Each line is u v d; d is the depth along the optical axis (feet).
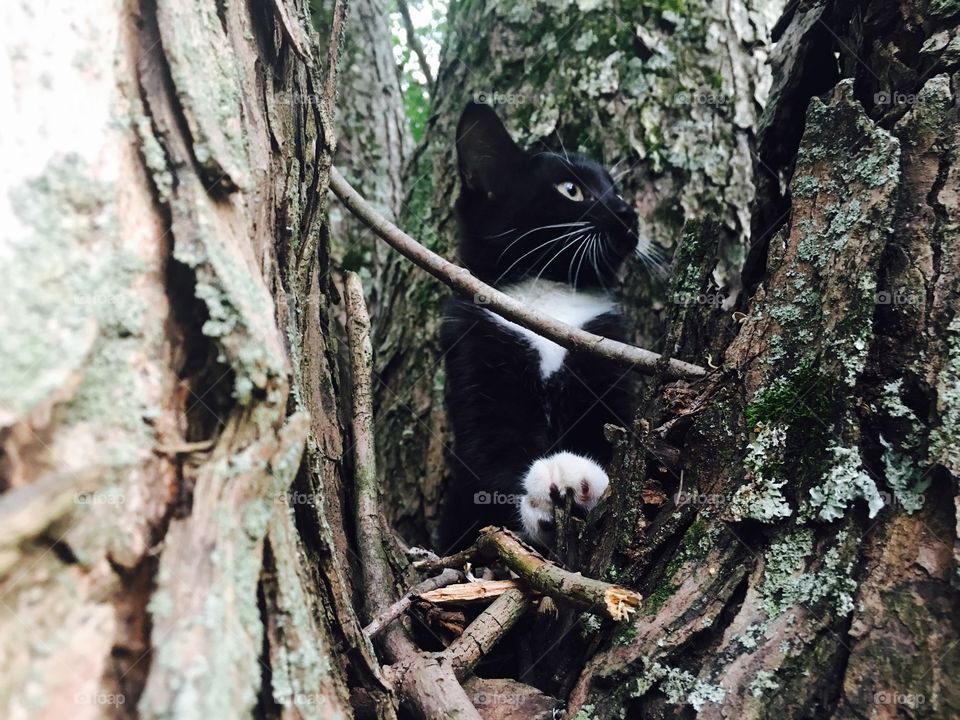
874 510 0.59
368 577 0.79
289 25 0.66
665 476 0.73
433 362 1.47
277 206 0.65
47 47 0.47
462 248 1.39
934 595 0.55
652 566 0.69
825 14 0.87
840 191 0.70
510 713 0.68
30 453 0.42
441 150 1.57
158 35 0.52
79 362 0.43
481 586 0.78
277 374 0.49
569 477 1.01
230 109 0.54
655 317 1.40
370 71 1.67
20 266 0.43
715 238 0.85
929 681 0.53
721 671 0.59
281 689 0.47
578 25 1.48
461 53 1.60
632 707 0.62
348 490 0.87
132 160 0.49
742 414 0.68
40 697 0.39
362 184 1.58
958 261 0.62
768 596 0.61
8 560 0.39
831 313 0.66
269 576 0.49
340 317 1.21
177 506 0.46
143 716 0.39
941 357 0.60
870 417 0.62
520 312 0.86
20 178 0.44
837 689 0.55
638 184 1.42
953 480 0.56
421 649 0.76
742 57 1.45
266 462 0.48
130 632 0.43
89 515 0.42
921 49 0.72
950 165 0.65
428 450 1.44
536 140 1.45
